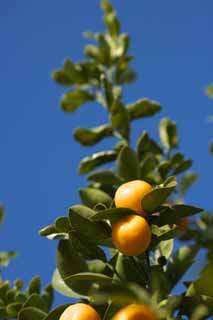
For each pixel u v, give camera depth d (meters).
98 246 0.60
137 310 0.51
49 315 0.59
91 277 0.56
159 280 0.60
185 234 0.79
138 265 0.61
